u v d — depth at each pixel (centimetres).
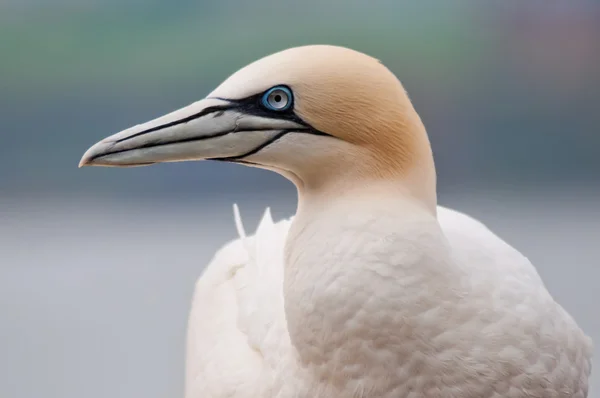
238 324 816
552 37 2494
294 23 2375
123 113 2525
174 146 684
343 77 657
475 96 2511
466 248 707
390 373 636
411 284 626
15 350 1496
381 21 2416
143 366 1448
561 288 1636
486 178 2573
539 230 2109
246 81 678
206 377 811
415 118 675
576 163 2580
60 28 2458
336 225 646
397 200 652
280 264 816
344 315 630
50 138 2541
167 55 2452
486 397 650
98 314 1628
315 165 670
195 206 2461
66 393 1370
